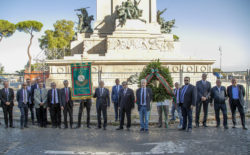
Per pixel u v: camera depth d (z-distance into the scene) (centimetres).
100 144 1030
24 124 1434
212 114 1750
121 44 4019
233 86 1362
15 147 993
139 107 1300
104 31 4575
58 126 1422
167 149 946
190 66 3906
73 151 933
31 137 1170
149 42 4078
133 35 4075
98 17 4625
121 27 4100
